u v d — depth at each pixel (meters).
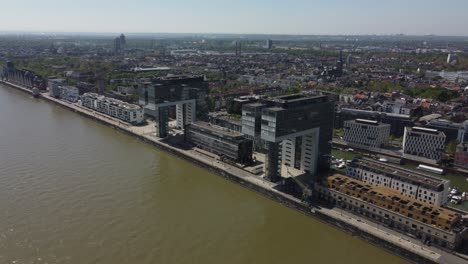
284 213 192.62
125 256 148.62
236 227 175.38
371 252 159.75
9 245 152.00
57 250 150.25
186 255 151.50
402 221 163.75
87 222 171.62
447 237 150.00
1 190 199.12
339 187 188.75
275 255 155.00
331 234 173.38
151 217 179.50
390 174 199.00
